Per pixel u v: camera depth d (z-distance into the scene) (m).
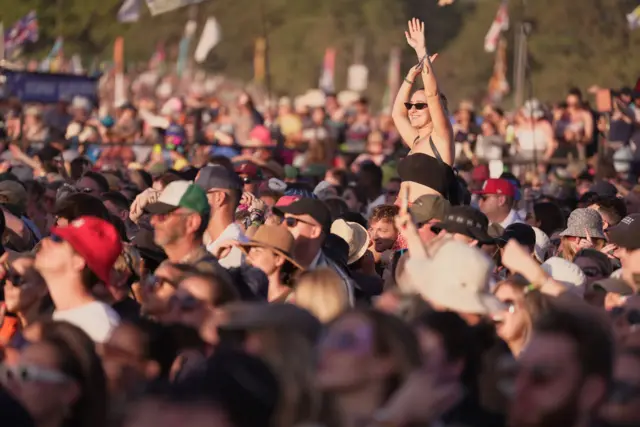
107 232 16.45
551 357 10.74
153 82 104.69
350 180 44.47
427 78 21.77
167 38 120.00
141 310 17.00
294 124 63.03
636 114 47.00
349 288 19.42
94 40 115.44
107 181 32.44
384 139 61.44
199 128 56.88
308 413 11.16
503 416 11.89
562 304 11.09
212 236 21.55
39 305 17.88
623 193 42.28
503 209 28.86
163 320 14.87
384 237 23.91
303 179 42.41
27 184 30.69
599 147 46.19
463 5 117.00
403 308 14.19
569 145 51.06
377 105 120.62
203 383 10.76
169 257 19.00
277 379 11.14
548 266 19.64
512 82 108.88
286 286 18.61
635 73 101.50
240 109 54.03
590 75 102.06
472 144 50.84
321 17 125.81
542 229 30.55
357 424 10.59
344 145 59.56
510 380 11.89
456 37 117.44
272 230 18.52
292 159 49.03
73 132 54.44
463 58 114.38
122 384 13.40
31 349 12.50
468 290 14.59
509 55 109.06
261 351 11.60
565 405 10.76
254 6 125.69
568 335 10.77
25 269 17.77
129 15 71.69
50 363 12.39
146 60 118.06
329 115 65.94
